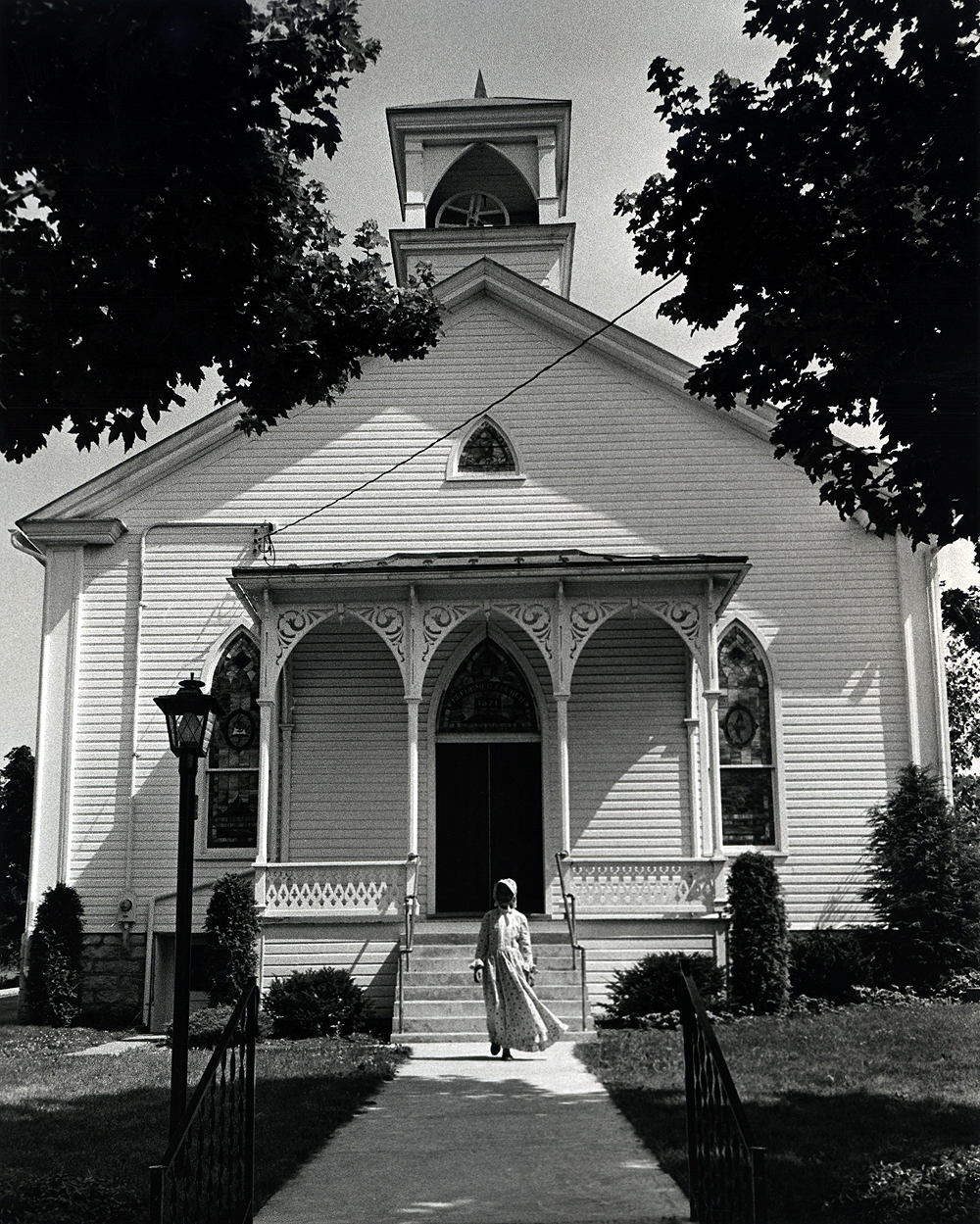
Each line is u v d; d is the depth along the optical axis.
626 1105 11.66
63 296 9.68
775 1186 8.81
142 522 22.84
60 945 20.89
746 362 11.17
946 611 29.14
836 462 11.38
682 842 21.53
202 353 10.47
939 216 10.15
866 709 21.91
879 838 20.56
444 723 22.28
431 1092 12.84
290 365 11.61
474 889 21.77
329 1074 13.74
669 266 11.02
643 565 19.47
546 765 21.86
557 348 23.33
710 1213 7.67
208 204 9.50
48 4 8.34
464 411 23.16
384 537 22.72
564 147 28.80
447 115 27.81
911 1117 10.80
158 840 21.86
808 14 10.16
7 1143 10.78
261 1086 13.00
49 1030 20.20
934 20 9.70
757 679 22.11
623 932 19.16
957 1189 8.24
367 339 12.05
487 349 23.36
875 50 10.11
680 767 21.75
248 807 21.97
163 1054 16.67
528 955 15.43
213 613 22.53
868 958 19.88
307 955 19.09
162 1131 11.15
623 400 23.03
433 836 21.80
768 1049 14.77
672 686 22.03
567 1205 8.45
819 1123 10.70
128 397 10.39
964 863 19.98
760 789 21.84
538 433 23.02
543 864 21.66
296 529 22.78
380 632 19.88
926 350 9.97
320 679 22.20
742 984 18.38
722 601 20.28
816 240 10.55
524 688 22.44
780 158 10.50
